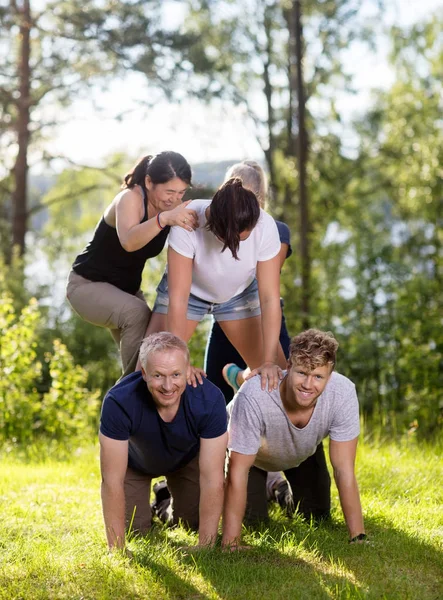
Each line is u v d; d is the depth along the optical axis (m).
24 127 19.52
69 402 10.19
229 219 3.90
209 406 3.96
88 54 18.41
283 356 5.09
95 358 15.55
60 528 4.55
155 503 5.02
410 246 24.52
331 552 3.97
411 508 4.89
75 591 3.49
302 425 4.13
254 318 4.91
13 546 4.13
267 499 5.12
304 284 17.58
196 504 4.59
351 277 13.99
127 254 4.84
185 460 4.30
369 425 10.15
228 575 3.65
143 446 4.10
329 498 4.69
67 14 17.75
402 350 12.03
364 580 3.61
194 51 18.31
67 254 24.20
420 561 3.89
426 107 24.73
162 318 4.81
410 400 11.20
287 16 23.53
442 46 24.31
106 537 4.02
